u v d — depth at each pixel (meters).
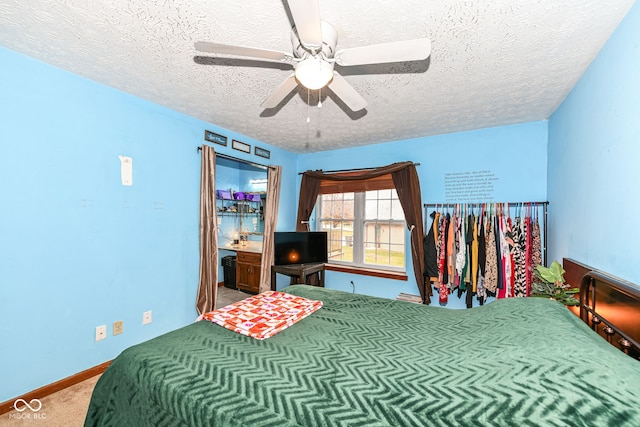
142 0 1.29
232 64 1.88
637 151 1.23
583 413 0.65
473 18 1.38
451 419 0.72
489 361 0.94
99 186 2.19
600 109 1.61
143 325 2.49
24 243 1.82
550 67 1.83
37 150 1.87
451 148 3.33
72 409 1.79
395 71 1.90
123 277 2.35
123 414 1.06
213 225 3.00
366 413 0.77
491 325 1.27
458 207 3.19
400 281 3.64
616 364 0.80
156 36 1.58
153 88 2.24
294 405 0.82
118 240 2.31
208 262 2.96
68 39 1.61
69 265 2.03
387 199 3.92
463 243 3.04
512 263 2.78
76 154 2.05
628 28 1.31
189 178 2.87
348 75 1.95
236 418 0.80
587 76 1.81
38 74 1.86
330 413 0.78
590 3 1.27
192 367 1.04
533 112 2.63
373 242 4.01
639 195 1.22
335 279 4.14
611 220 1.46
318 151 4.33
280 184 4.11
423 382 0.89
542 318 1.18
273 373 0.99
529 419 0.67
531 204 2.84
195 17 1.41
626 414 0.63
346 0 1.27
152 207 2.55
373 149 3.88
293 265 3.74
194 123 2.90
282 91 1.67
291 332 1.38
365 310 1.71
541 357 0.88
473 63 1.79
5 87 1.73
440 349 1.14
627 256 1.31
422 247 3.35
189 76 2.04
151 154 2.53
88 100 2.11
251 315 1.55
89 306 2.14
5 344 1.75
